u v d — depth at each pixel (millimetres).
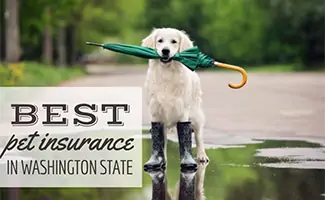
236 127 17531
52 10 44781
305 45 64750
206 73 56812
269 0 67938
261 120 19172
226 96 28375
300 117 19891
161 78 11156
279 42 67188
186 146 11312
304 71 57969
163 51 11000
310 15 63438
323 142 14539
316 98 26781
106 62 106312
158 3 89375
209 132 16500
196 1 82938
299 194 9125
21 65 32094
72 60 61562
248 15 69000
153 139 11336
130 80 42969
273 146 13961
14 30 35688
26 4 41438
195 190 9461
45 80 33938
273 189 9477
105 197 9102
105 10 65250
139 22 88938
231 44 70500
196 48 11242
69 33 61406
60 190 9609
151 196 9133
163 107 11180
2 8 40938
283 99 26500
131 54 11242
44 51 51281
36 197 9141
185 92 11211
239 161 12016
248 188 9547
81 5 59281
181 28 84250
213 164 11711
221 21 71062
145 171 11055
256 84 36906
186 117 11312
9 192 9469
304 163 11711
